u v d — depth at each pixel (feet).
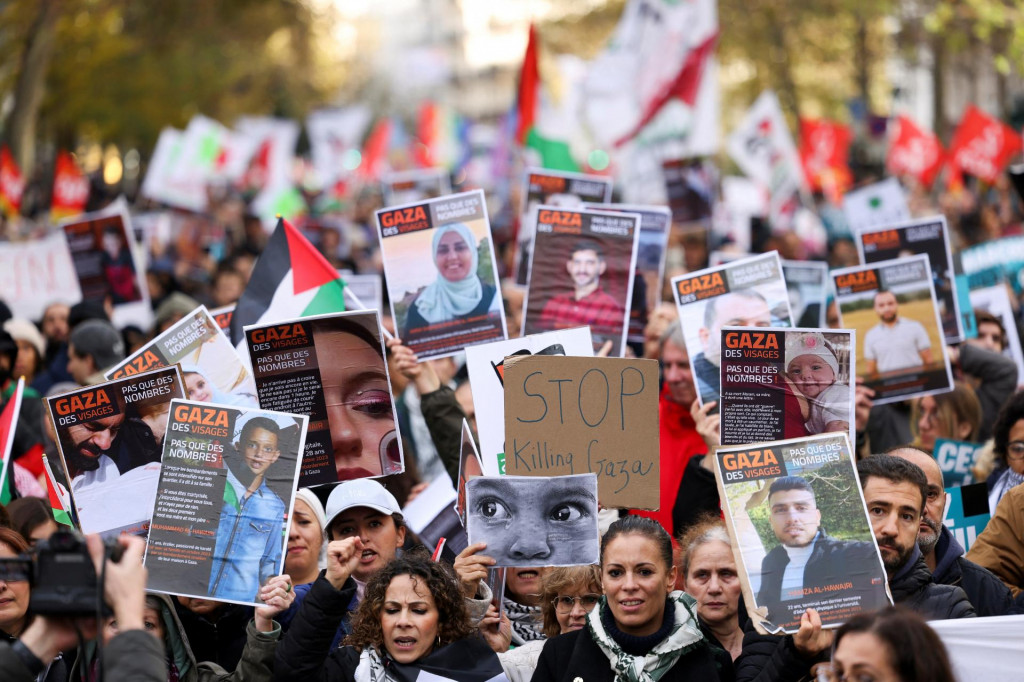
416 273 21.03
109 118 106.93
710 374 19.63
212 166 56.18
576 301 21.62
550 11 121.08
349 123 78.43
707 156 43.93
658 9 44.78
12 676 10.44
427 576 14.08
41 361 29.35
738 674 13.79
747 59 107.86
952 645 12.29
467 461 17.19
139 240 50.16
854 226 38.81
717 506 18.62
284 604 13.62
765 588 13.10
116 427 15.07
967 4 81.00
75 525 15.61
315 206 76.84
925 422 24.02
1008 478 19.12
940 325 22.48
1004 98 96.17
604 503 15.67
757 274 19.80
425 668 13.92
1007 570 16.63
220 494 13.89
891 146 61.52
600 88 45.75
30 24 81.41
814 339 16.08
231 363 17.03
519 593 17.48
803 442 13.58
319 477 16.83
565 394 15.79
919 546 15.08
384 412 16.94
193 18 113.29
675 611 13.65
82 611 10.57
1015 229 56.85
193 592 13.64
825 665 12.64
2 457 17.89
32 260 37.06
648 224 25.02
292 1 120.78
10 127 79.46
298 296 19.98
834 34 102.42
